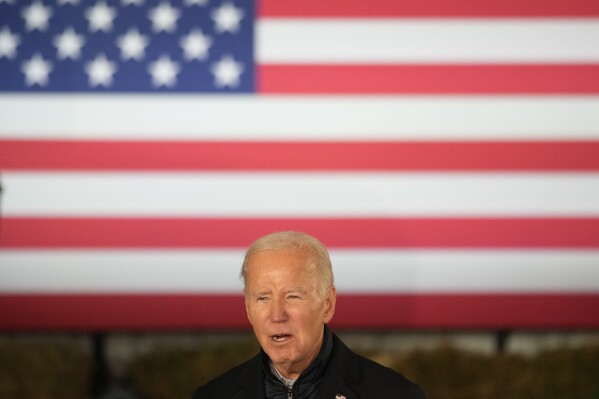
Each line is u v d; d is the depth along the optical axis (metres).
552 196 12.84
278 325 6.30
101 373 13.20
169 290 12.95
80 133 12.88
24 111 12.88
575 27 12.79
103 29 12.95
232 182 12.89
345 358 6.80
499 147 12.82
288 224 12.90
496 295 12.89
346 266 12.91
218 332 13.27
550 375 12.48
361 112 12.84
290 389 6.69
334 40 12.84
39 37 12.95
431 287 12.90
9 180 12.87
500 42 12.81
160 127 12.89
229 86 12.87
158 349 12.99
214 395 6.92
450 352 12.64
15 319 12.91
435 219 12.86
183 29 12.94
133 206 12.91
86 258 12.90
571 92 12.81
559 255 12.84
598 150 12.81
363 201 12.89
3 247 12.87
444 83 12.81
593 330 13.16
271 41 12.87
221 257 12.92
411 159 12.87
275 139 12.87
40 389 12.38
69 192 12.90
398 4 12.82
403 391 6.59
